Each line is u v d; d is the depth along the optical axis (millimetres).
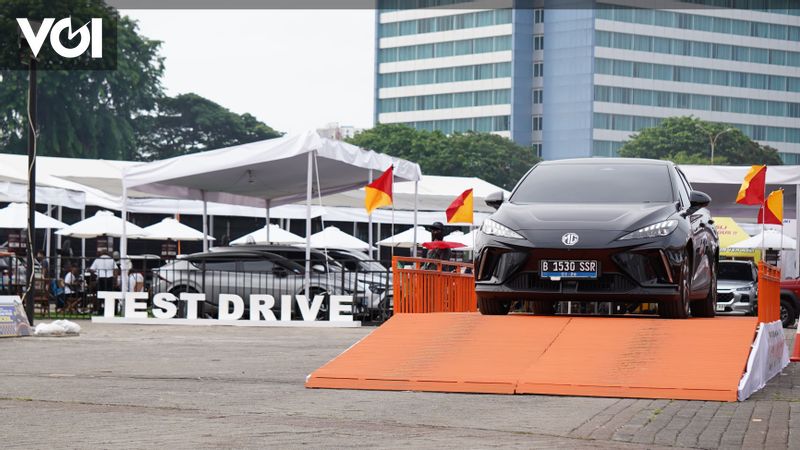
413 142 133750
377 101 189375
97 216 37531
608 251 12602
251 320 24672
